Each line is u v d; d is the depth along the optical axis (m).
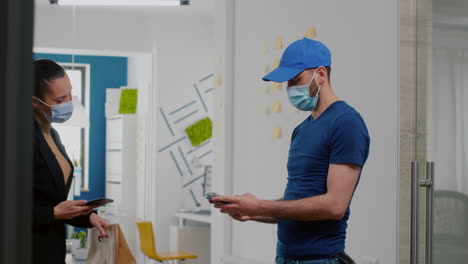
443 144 2.29
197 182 8.09
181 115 8.05
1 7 0.72
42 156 2.24
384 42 3.11
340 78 3.50
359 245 3.29
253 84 4.64
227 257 4.69
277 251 2.36
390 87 3.06
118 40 7.87
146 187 8.16
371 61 3.22
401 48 2.98
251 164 4.64
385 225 3.07
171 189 7.96
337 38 3.54
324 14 3.68
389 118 3.05
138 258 8.21
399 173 2.96
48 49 7.62
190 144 8.07
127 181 8.44
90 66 9.03
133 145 8.47
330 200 2.14
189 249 7.46
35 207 2.19
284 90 4.19
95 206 2.31
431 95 2.38
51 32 7.60
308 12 3.87
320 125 2.25
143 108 8.40
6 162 0.71
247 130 4.71
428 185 2.34
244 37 4.80
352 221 3.36
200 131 8.10
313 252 2.21
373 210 3.17
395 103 3.01
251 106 4.66
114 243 2.62
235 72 4.95
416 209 2.33
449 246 2.26
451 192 2.24
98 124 9.05
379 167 3.12
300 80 2.34
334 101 2.34
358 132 2.17
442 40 2.31
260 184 4.50
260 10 4.55
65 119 2.41
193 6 7.43
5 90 0.71
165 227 7.91
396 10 3.03
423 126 2.43
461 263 2.18
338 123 2.19
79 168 8.27
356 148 2.16
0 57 0.71
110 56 9.10
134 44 7.93
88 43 7.75
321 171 2.24
